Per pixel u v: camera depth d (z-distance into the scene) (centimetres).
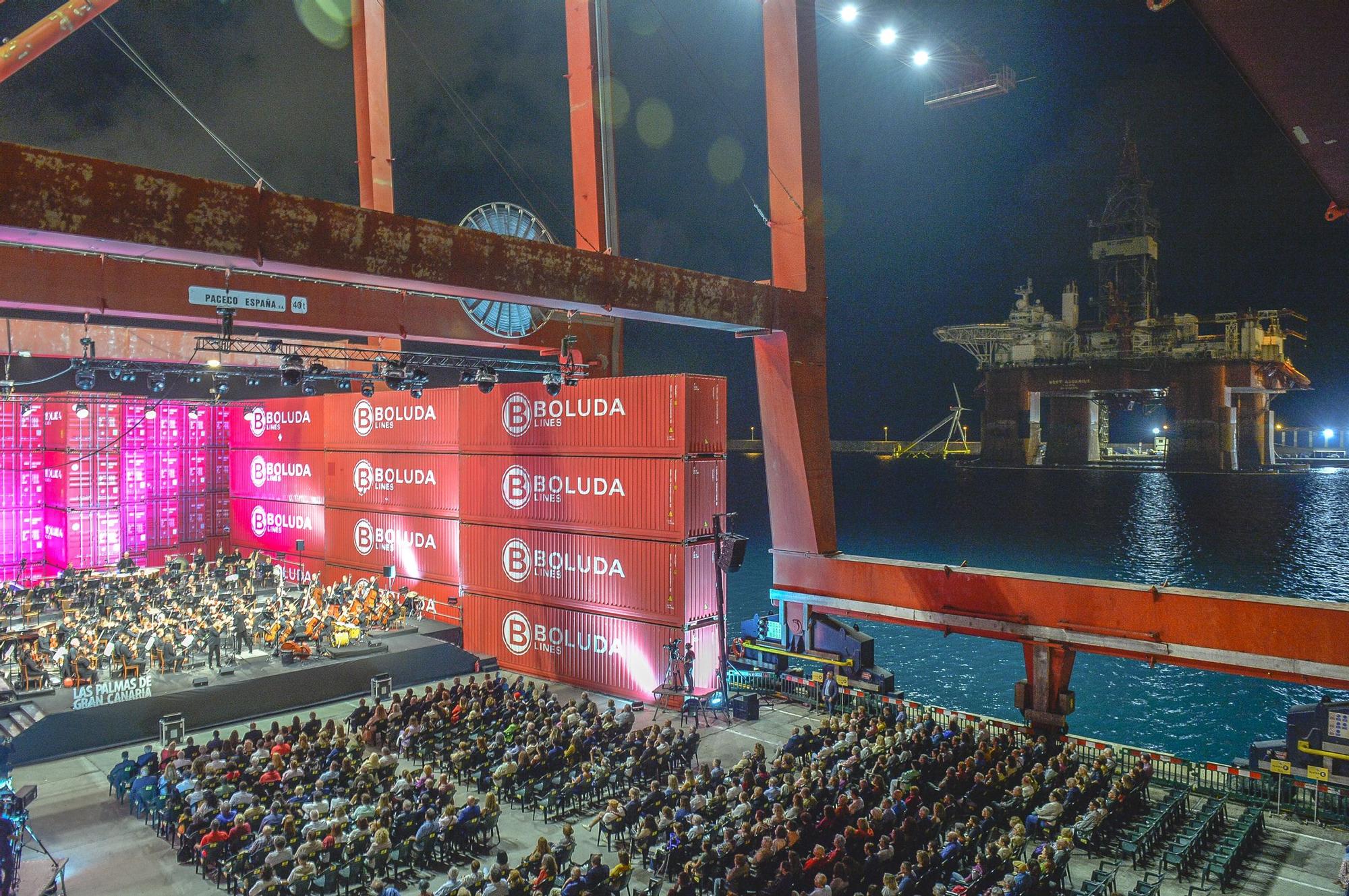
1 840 1577
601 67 3719
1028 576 2706
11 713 2644
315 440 4794
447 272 2075
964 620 2805
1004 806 1997
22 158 1491
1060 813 1927
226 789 1991
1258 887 1795
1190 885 1777
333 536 4634
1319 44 898
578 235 3378
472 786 2334
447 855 1922
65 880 1808
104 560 4719
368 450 4400
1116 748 2486
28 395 4509
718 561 3000
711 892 1675
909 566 2939
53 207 1523
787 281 3262
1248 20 859
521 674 3569
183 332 3950
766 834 1708
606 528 3247
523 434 3562
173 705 2769
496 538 3678
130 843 2005
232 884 1745
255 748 2248
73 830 2078
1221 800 2208
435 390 4019
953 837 1697
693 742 2383
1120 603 2505
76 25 1991
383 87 4147
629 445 3169
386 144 4156
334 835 1741
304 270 1872
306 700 3042
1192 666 2383
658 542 3077
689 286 2708
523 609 3575
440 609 3947
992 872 1620
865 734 2378
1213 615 2353
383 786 2153
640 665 3148
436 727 2466
